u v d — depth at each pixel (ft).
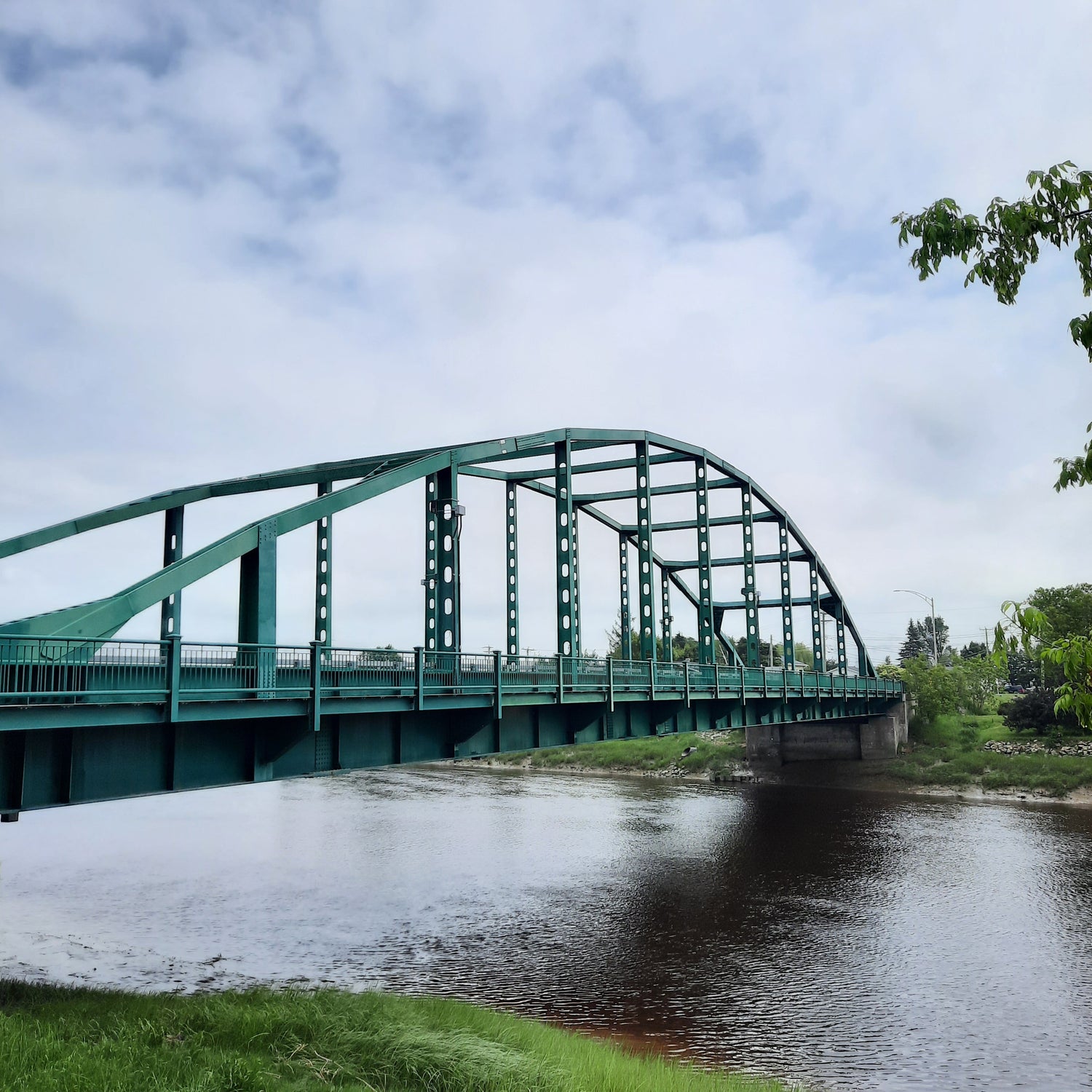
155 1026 46.73
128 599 58.65
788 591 215.31
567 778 236.43
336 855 127.95
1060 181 23.25
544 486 158.30
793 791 198.70
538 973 78.18
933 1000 71.41
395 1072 45.19
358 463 107.96
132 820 161.07
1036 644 23.57
